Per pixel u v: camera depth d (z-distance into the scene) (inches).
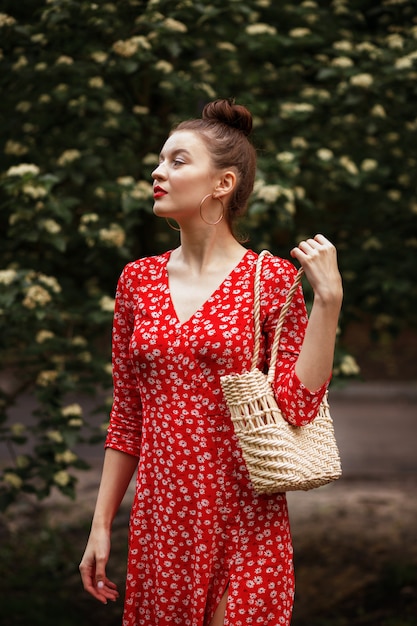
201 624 67.4
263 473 63.6
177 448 68.0
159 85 149.2
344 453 277.9
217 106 71.6
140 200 139.3
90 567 74.5
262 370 69.9
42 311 126.6
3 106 149.6
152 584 70.7
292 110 151.7
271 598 67.4
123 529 199.9
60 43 145.0
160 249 179.6
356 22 169.8
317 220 180.5
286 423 64.8
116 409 76.0
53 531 198.5
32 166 127.2
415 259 163.5
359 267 164.4
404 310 171.9
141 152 160.7
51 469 138.7
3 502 140.3
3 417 149.9
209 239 70.6
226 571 67.5
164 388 68.5
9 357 147.3
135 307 72.0
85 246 159.9
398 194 165.6
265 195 129.8
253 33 149.2
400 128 162.2
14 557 184.4
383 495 224.7
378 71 152.8
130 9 142.6
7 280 127.0
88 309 147.0
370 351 435.8
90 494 225.8
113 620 155.0
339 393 375.6
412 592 160.9
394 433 308.3
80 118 149.6
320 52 167.9
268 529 67.8
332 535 193.3
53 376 136.5
